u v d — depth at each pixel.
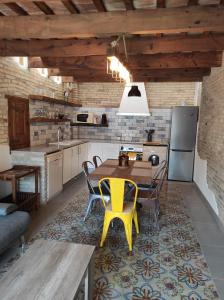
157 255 2.59
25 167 3.81
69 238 2.88
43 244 1.84
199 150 5.25
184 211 3.90
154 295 2.00
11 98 3.82
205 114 4.77
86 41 3.37
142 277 2.22
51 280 1.45
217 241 2.93
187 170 5.86
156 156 5.33
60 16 2.62
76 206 3.92
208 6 2.38
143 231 3.15
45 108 5.11
